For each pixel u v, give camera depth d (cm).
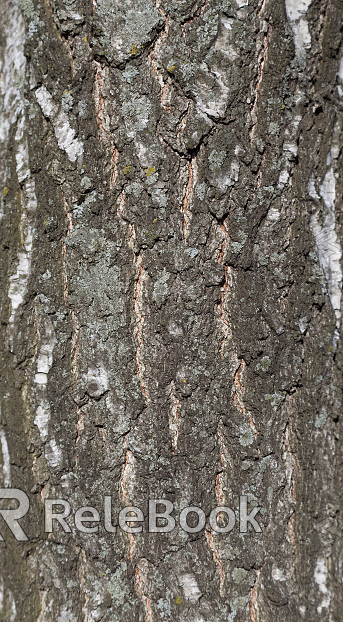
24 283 107
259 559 108
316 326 109
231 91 105
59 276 107
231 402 107
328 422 110
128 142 105
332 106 108
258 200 106
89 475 107
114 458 107
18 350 108
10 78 107
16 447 108
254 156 106
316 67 107
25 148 107
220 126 105
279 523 108
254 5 105
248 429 107
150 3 104
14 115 107
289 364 108
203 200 106
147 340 107
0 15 108
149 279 106
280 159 107
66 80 105
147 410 107
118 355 107
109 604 107
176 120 105
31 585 108
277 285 107
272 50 105
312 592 109
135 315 107
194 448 107
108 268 106
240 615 107
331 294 109
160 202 105
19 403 108
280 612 107
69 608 107
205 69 105
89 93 105
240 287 107
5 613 109
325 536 110
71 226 106
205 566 107
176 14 104
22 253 108
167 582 107
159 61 104
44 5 105
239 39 105
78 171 106
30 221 107
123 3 104
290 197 107
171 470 107
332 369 110
